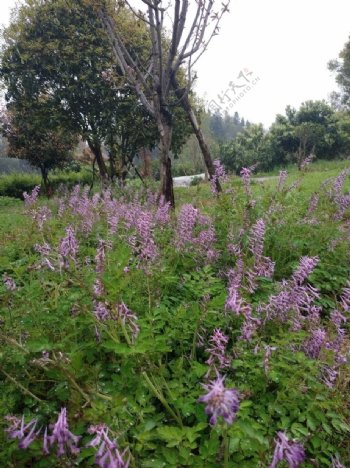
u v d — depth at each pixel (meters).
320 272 4.68
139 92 9.90
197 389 2.61
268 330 3.18
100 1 10.02
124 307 2.53
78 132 17.64
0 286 3.66
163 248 5.04
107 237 5.00
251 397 2.66
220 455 2.18
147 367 2.55
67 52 16.02
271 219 5.30
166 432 2.14
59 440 1.79
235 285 2.98
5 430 2.10
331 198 6.24
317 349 2.90
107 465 1.76
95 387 2.38
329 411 2.62
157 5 8.72
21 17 16.92
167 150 9.82
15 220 9.76
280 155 44.34
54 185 26.31
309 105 44.12
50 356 2.69
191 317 3.11
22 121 19.03
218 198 5.95
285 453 1.76
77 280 2.82
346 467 2.43
